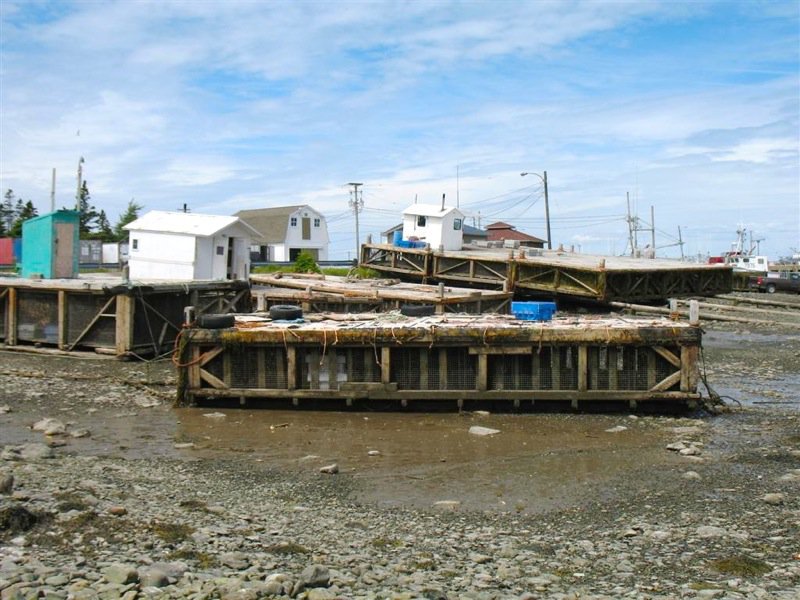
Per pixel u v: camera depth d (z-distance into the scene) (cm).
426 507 1210
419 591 816
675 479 1357
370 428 1809
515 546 1011
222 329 2038
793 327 4191
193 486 1292
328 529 1070
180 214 3703
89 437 1683
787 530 1062
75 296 2819
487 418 1902
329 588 818
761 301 5444
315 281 3841
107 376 2412
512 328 1927
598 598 822
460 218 5200
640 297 4084
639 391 1905
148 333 2819
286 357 2011
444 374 1964
